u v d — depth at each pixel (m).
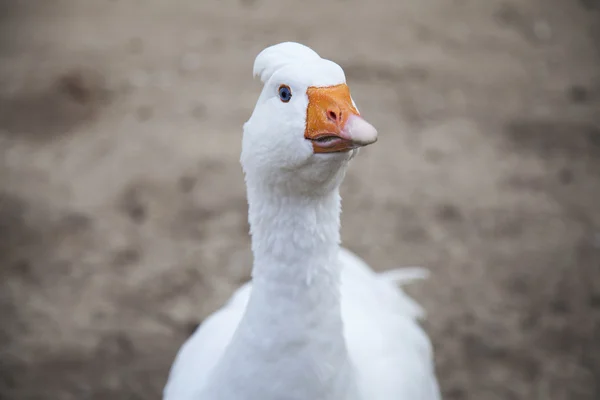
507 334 1.46
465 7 2.97
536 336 1.46
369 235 1.73
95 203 1.83
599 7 2.98
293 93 0.85
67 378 1.38
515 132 2.15
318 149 0.84
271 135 0.85
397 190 1.89
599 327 1.47
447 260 1.65
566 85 2.41
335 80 0.85
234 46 2.66
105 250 1.68
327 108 0.83
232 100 2.31
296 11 2.96
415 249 1.69
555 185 1.91
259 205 0.89
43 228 1.74
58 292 1.57
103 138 2.09
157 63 2.52
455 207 1.83
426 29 2.79
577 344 1.44
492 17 2.89
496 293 1.56
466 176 1.95
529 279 1.59
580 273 1.61
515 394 1.35
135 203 1.83
